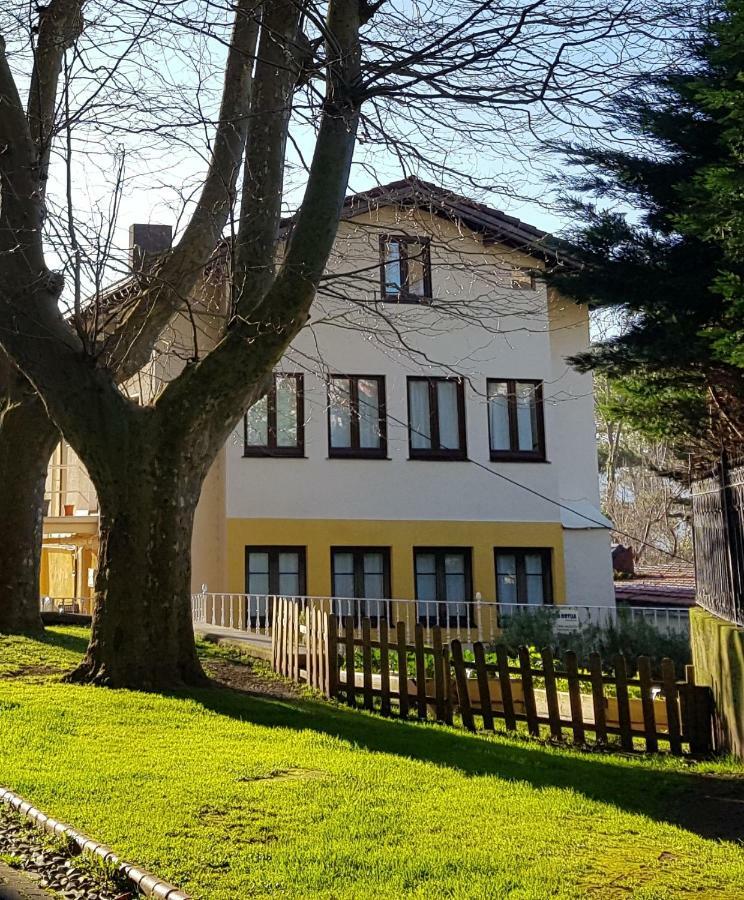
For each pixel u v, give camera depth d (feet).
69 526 74.33
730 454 30.27
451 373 48.96
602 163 36.19
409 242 49.67
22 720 27.99
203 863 16.92
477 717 34.19
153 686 34.40
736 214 27.22
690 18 33.14
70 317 43.29
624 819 20.79
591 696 32.01
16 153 37.04
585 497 74.28
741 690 26.89
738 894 16.31
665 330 33.01
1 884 16.49
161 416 35.60
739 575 28.68
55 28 40.55
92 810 19.70
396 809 20.57
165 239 56.70
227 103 41.45
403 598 68.39
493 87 34.71
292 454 67.87
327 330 68.85
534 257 58.54
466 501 70.59
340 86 35.60
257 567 67.00
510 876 16.70
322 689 37.45
